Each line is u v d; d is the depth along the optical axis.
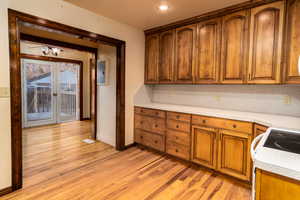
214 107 2.96
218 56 2.52
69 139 3.90
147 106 3.21
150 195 1.95
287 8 1.96
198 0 2.19
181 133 2.73
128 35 3.16
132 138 3.47
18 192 1.96
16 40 1.90
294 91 2.23
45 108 5.26
